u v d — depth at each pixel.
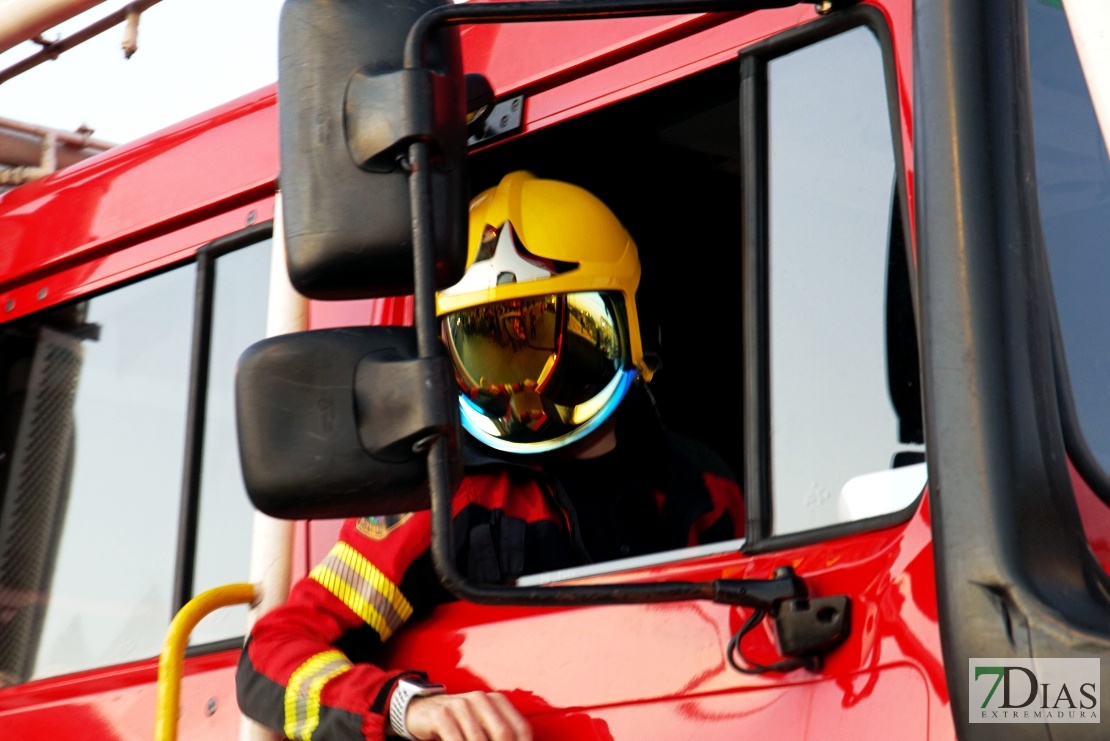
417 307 1.82
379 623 2.56
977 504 1.55
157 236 3.37
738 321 3.21
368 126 1.86
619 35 2.55
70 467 3.43
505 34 2.77
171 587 3.06
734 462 3.19
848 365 2.04
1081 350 1.84
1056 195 1.92
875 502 1.95
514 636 2.34
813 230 2.14
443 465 1.78
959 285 1.62
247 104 3.27
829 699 1.85
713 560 2.13
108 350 3.43
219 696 2.80
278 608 2.62
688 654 2.05
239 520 2.96
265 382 1.85
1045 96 1.99
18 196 3.82
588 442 2.81
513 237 2.76
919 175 1.70
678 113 2.65
